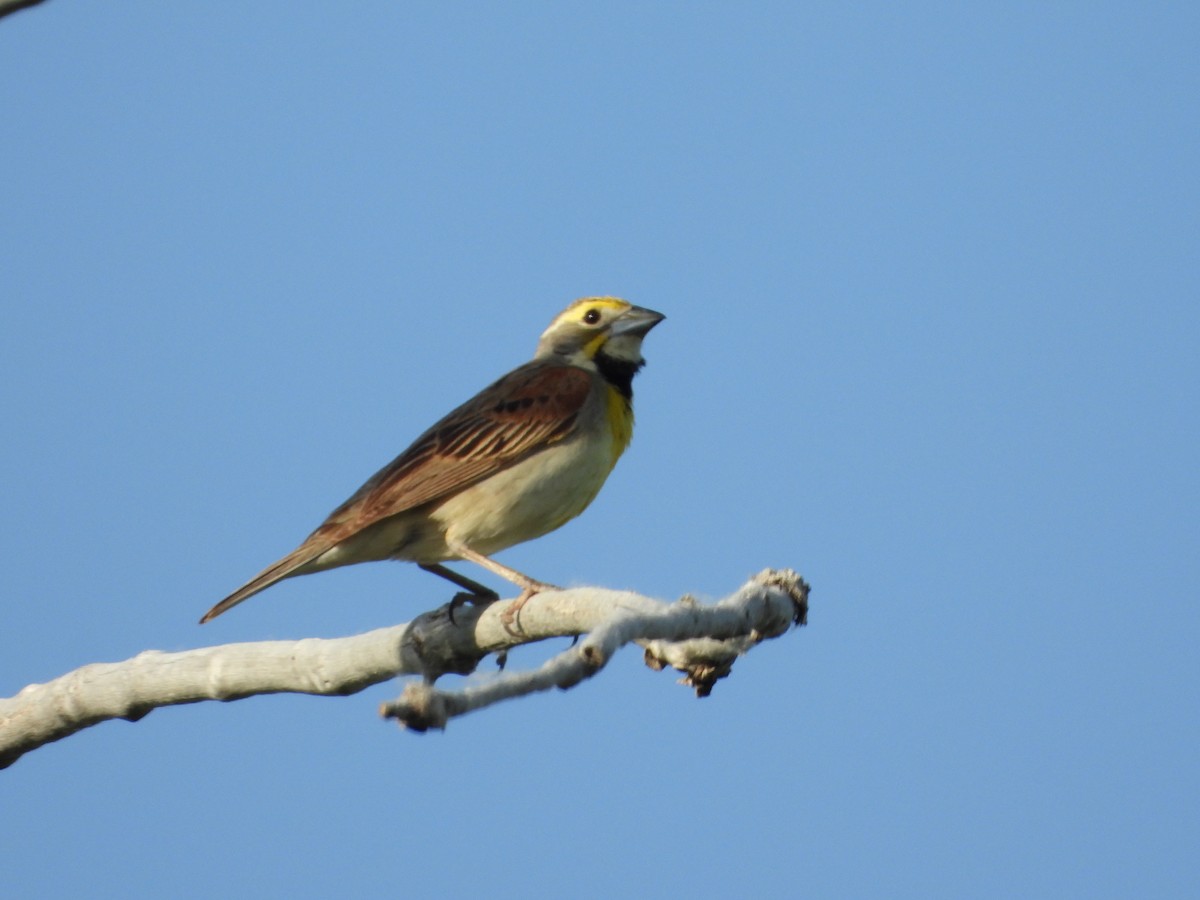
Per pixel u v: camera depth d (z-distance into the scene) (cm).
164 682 1150
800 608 1056
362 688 1140
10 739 1198
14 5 789
